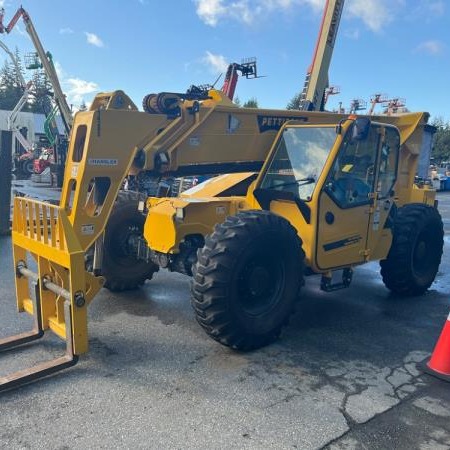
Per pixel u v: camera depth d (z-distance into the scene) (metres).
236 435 2.72
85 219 3.96
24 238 3.92
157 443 2.63
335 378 3.44
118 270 5.15
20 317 4.37
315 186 4.11
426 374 3.53
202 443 2.64
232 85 12.55
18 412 2.89
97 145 3.87
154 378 3.35
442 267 7.08
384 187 4.77
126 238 5.11
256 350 3.88
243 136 4.55
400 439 2.73
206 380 3.35
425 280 5.49
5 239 7.79
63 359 3.46
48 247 3.56
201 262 3.58
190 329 4.27
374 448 2.65
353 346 4.03
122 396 3.10
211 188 5.14
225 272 3.53
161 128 4.16
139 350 3.81
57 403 3.00
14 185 18.22
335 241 4.30
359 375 3.49
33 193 14.84
